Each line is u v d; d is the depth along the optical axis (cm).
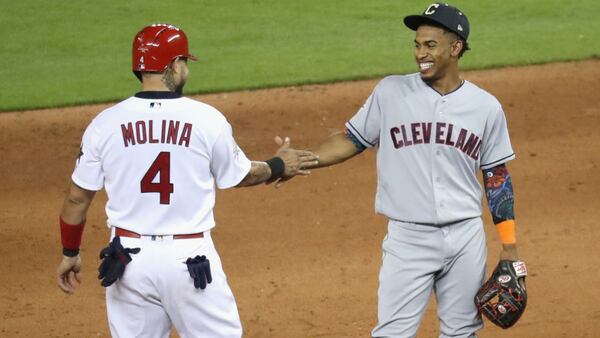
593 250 3073
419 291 2075
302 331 2609
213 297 1916
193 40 5491
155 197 1880
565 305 2723
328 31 5609
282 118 4331
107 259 1878
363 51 5241
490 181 2102
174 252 1880
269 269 2994
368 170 3781
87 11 5956
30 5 6038
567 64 4947
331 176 3725
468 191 2075
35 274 2984
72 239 1958
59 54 5347
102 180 1916
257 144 4047
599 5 5962
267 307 2752
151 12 5944
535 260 3012
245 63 5091
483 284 2103
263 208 3459
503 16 5816
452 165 2053
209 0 6144
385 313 2100
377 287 2861
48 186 3706
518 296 2059
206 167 1912
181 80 1956
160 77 1925
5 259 3083
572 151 3916
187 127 1892
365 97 4559
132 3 6084
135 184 1880
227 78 4856
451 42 2034
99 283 2922
